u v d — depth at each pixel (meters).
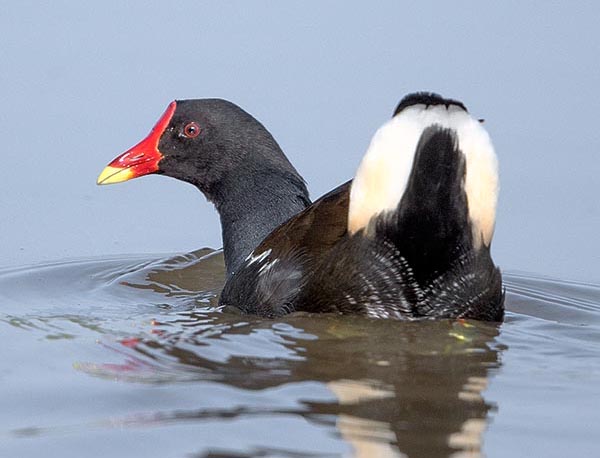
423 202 11.34
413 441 9.14
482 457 8.88
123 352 11.58
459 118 11.30
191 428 9.25
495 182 11.59
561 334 12.67
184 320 13.07
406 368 11.01
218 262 17.14
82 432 9.20
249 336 12.03
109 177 16.12
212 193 16.12
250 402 9.92
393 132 11.34
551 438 9.32
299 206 15.70
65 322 13.14
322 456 8.74
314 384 10.45
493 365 11.25
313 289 12.43
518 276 16.59
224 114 15.92
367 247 11.86
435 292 12.07
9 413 9.70
